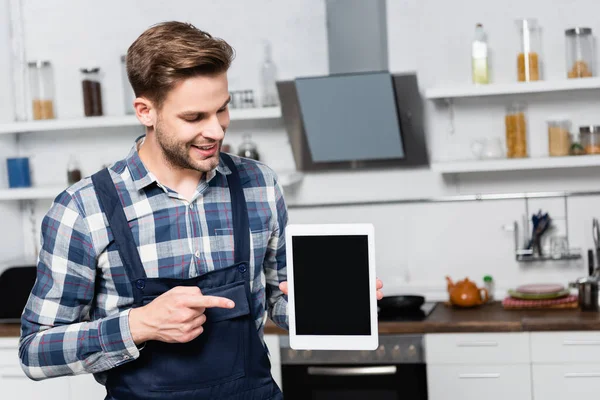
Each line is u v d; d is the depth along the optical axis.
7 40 4.12
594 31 3.66
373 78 3.41
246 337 1.71
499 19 3.73
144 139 1.73
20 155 4.21
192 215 1.69
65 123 3.82
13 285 3.70
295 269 1.69
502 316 3.35
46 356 1.59
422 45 3.79
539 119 3.73
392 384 3.31
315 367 3.35
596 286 3.37
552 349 3.20
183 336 1.52
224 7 3.96
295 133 3.73
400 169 3.85
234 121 3.99
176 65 1.48
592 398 3.18
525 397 3.23
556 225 3.75
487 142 3.63
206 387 1.67
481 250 3.82
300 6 3.90
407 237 3.87
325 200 3.92
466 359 3.26
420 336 3.29
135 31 4.06
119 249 1.64
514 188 3.78
